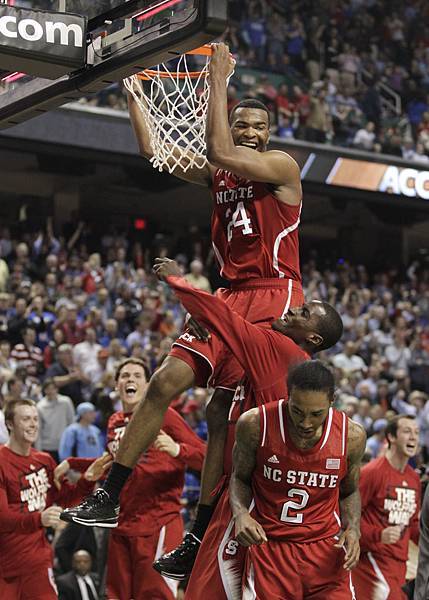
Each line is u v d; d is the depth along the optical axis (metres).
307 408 4.07
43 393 11.28
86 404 10.27
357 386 14.76
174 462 7.05
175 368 4.51
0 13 4.23
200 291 4.37
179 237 23.72
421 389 16.80
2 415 8.68
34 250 17.89
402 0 23.38
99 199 22.52
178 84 5.09
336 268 22.30
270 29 20.67
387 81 21.91
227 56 4.41
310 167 19.59
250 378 4.45
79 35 4.41
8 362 12.52
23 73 4.54
